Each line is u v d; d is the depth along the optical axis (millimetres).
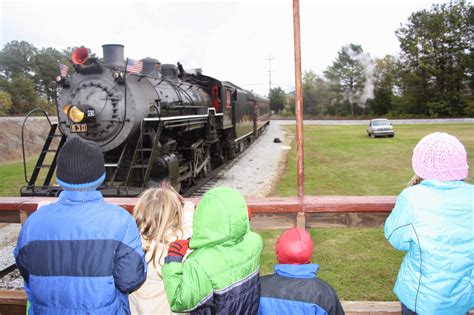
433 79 49438
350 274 5168
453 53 47250
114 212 1979
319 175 12875
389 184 11102
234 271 2049
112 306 1916
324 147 21250
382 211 3244
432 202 2174
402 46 51562
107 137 7074
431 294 2129
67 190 2008
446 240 2131
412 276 2221
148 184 6824
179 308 2006
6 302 3143
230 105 14695
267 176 12750
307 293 2107
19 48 45500
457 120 41156
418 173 2297
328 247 6148
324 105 67875
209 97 12945
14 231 7508
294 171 13703
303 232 2277
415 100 49938
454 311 2150
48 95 44094
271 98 80000
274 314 2145
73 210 1958
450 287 2115
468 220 2164
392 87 55438
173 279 2016
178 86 10016
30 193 6449
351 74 65562
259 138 27922
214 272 2008
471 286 2160
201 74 13164
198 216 2070
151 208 2406
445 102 47531
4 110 30469
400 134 28203
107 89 7082
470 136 23812
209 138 11531
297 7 3377
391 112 53062
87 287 1856
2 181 13023
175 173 7844
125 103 6926
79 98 7184
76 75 7398
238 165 15078
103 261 1873
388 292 4648
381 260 5613
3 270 5344
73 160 1970
